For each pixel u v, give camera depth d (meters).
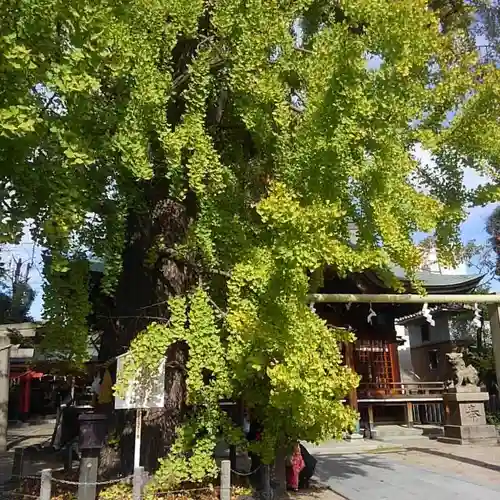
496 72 9.18
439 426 22.42
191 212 9.55
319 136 7.40
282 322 6.89
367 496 9.99
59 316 7.53
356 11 7.94
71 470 11.42
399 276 15.62
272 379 6.64
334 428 7.66
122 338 9.47
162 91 7.27
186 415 9.16
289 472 10.15
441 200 9.98
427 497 9.88
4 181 6.56
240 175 9.09
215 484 8.75
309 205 7.19
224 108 9.18
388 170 8.11
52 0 5.75
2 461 15.39
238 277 7.68
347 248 8.12
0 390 17.86
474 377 18.73
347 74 7.41
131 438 9.02
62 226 6.43
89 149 6.60
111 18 6.73
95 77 6.50
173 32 7.75
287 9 8.65
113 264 7.81
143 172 7.08
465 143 9.42
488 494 10.06
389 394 22.61
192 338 7.77
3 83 5.68
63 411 13.97
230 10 7.88
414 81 8.73
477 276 19.02
